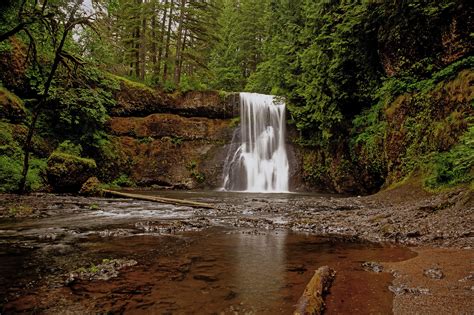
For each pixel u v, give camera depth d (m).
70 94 20.56
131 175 25.12
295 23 27.61
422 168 13.34
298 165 25.77
